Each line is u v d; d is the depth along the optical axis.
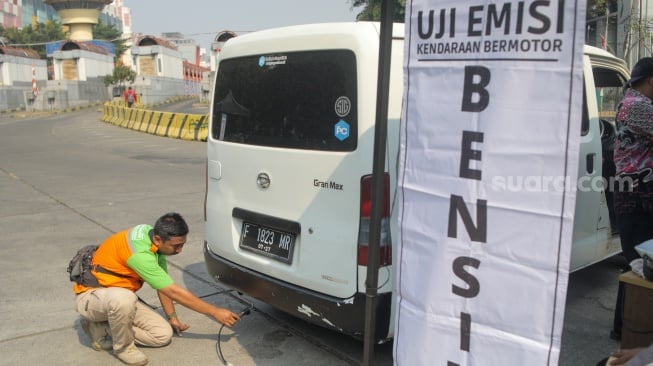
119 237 3.50
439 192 2.10
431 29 2.07
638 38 11.52
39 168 12.12
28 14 103.94
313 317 3.22
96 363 3.52
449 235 2.08
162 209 7.95
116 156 14.11
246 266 3.63
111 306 3.32
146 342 3.67
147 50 42.62
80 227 7.02
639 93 3.38
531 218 1.88
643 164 3.38
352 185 2.97
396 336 2.33
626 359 2.66
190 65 51.12
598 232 4.21
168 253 3.44
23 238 6.50
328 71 3.09
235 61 3.72
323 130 3.12
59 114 34.25
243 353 3.62
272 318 4.15
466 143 2.00
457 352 2.12
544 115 1.81
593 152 4.00
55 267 5.43
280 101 3.37
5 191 9.44
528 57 1.83
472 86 1.97
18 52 43.28
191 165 12.39
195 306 3.40
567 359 3.44
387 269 2.94
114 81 39.50
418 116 2.14
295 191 3.27
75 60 42.28
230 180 3.74
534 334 1.91
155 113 20.50
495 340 2.01
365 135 2.91
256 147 3.50
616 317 3.62
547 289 1.87
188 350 3.67
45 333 3.95
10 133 21.44
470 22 1.95
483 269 2.01
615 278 4.82
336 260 3.05
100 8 57.19
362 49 2.93
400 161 2.23
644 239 3.48
